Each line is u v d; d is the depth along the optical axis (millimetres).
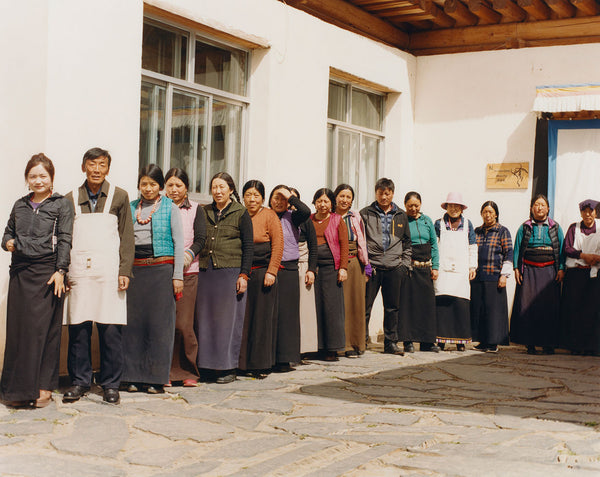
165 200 5910
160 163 7203
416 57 10828
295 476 3885
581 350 8898
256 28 7914
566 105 9516
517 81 10148
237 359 6473
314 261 7461
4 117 5645
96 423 4836
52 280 5109
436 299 8914
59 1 6035
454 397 6027
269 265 6676
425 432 4785
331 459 4230
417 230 8781
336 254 7730
